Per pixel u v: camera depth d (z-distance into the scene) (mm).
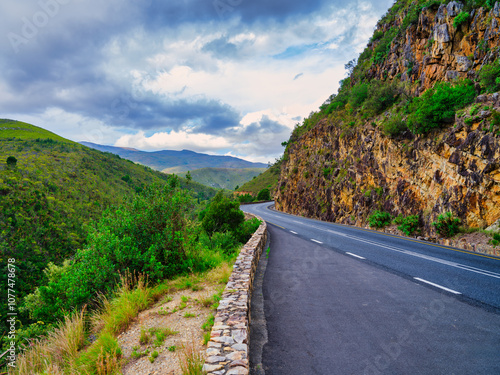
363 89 29703
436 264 8516
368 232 18203
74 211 69875
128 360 3652
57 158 99938
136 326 4801
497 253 10039
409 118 16969
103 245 7379
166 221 8688
